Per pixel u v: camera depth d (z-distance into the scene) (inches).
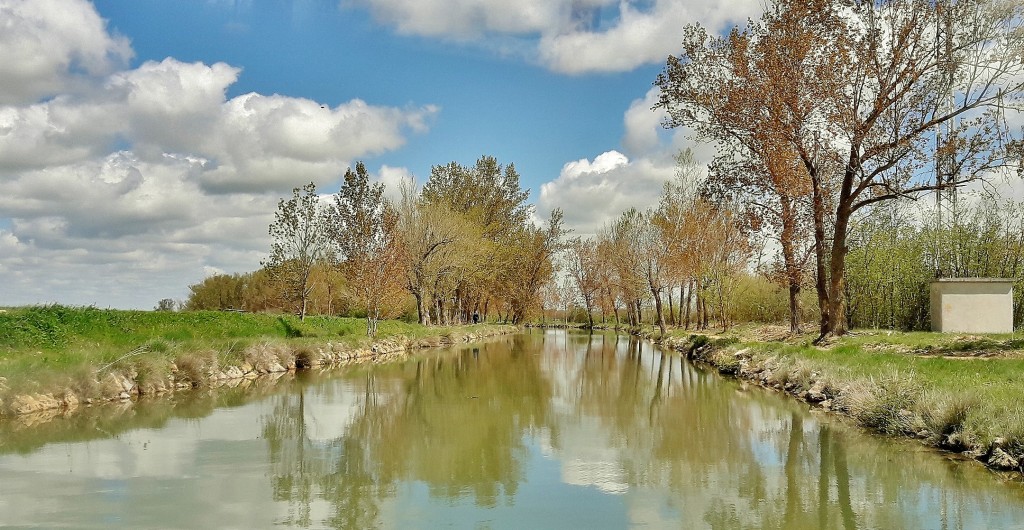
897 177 858.8
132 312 1007.6
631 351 1600.6
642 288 2107.5
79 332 829.8
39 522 293.0
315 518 303.7
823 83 856.9
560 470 401.7
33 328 759.7
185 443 471.2
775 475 387.9
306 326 1360.7
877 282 1304.1
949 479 370.0
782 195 1010.1
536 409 652.1
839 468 402.9
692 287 1875.0
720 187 1088.2
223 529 286.5
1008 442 390.3
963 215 1294.3
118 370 696.4
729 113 941.2
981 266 1285.7
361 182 1556.3
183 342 858.1
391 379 916.6
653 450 462.3
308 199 1440.7
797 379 738.2
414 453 447.2
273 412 615.2
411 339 1622.8
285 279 1443.2
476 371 1059.3
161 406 639.1
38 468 392.2
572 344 1919.3
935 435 458.9
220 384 821.2
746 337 1312.7
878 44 837.2
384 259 1477.6
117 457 424.5
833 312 932.0
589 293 3216.0
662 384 876.0
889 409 514.9
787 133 901.8
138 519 298.2
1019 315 1170.0
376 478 379.2
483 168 2317.9
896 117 826.8
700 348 1291.8
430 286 2042.3
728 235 1562.5
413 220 1924.2
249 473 387.2
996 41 768.3
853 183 913.5
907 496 340.2
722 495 347.6
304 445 469.7
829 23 868.6
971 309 1016.9
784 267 1182.9
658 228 1915.6
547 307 4178.2
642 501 337.4
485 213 2292.1
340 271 1606.8
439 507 323.6
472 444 479.8
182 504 322.0
